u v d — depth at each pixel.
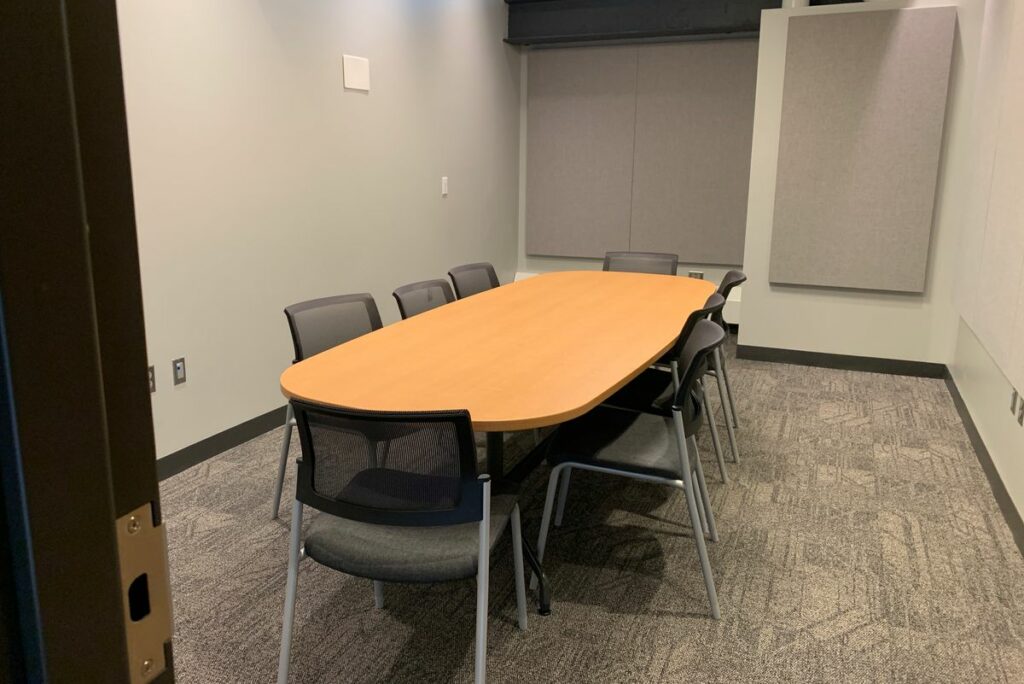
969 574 2.52
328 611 2.33
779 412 4.18
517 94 6.49
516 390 2.04
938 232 4.74
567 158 6.49
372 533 1.86
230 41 3.49
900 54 4.59
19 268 0.36
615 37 5.88
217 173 3.49
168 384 3.33
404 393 2.03
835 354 5.11
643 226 6.34
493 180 6.18
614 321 2.96
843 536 2.78
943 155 4.64
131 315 0.45
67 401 0.40
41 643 0.40
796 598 2.39
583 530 2.82
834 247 4.94
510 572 2.54
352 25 4.30
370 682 2.01
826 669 2.05
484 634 1.75
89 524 0.42
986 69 4.04
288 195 3.95
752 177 5.09
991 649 2.13
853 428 3.92
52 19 0.37
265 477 3.33
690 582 2.48
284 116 3.87
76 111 0.40
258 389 3.87
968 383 4.03
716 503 3.05
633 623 2.26
